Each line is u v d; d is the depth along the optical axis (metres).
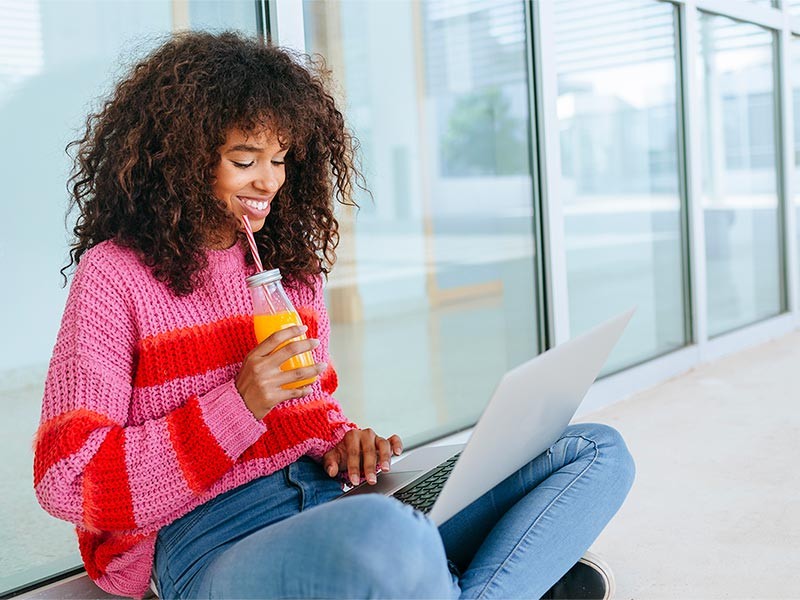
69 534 2.00
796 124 4.78
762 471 2.48
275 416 1.48
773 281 4.62
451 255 2.99
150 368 1.39
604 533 2.11
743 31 4.28
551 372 1.32
